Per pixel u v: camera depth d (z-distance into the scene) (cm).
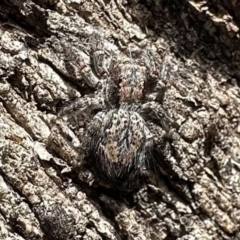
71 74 9
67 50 9
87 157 9
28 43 9
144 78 9
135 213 9
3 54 9
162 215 9
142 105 9
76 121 9
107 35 9
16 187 9
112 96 9
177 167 9
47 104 9
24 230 9
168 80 9
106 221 9
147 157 9
